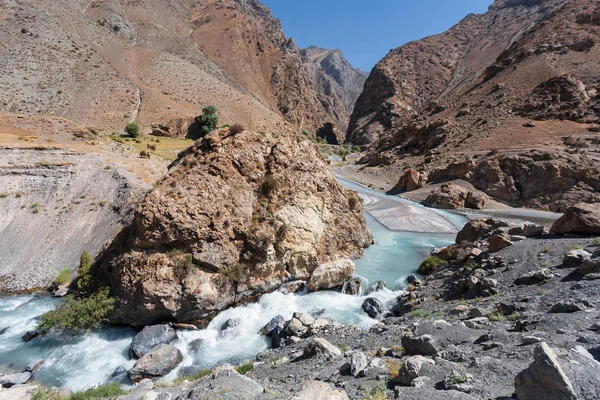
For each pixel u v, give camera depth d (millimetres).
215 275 20219
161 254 19391
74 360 15922
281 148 26031
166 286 18406
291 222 23984
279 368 11422
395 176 76688
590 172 45938
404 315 16297
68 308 17938
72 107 88125
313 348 11969
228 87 150750
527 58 98500
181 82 132250
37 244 27703
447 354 8258
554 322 9203
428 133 88188
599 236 17359
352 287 21984
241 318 18984
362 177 82188
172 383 12406
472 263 19203
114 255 21547
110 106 94812
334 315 18578
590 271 12938
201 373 13742
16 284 24344
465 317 12797
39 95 85875
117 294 19094
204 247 20266
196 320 19125
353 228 29297
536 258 16484
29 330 18656
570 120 62719
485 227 25094
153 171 38469
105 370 15211
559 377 4805
